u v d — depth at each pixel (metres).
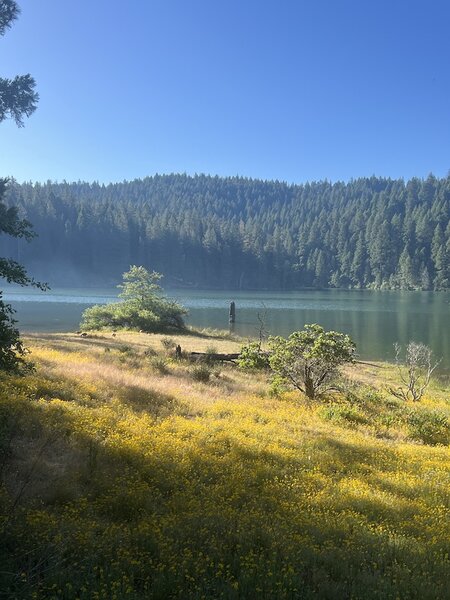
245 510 6.54
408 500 8.14
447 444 14.83
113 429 10.13
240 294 130.88
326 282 181.38
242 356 21.97
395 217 180.25
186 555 4.89
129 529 5.61
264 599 4.34
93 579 4.29
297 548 5.52
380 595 4.49
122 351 27.36
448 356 39.88
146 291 51.34
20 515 5.45
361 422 15.88
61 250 151.38
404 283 157.88
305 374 19.05
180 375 21.12
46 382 13.34
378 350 41.94
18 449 7.89
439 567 5.38
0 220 9.95
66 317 62.00
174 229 166.62
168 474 7.86
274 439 11.54
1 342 8.95
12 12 9.99
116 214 163.50
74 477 7.09
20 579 4.13
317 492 8.01
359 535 6.15
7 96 10.30
